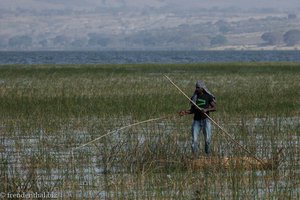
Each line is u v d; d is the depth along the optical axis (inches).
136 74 6112.2
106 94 3762.3
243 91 3969.0
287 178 1610.5
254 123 2556.6
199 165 1692.9
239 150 1865.2
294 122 2598.4
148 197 1448.1
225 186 1528.1
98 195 1488.7
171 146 1879.9
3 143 2159.2
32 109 3004.4
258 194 1473.9
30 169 1684.3
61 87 4402.1
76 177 1643.7
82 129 2452.0
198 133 1850.4
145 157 1798.7
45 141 2159.2
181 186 1510.8
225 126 2422.5
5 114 2851.9
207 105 1849.2
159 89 4124.0
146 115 2787.9
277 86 4448.8
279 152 1771.7
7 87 4407.0
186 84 4655.5
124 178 1601.9
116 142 2110.0
